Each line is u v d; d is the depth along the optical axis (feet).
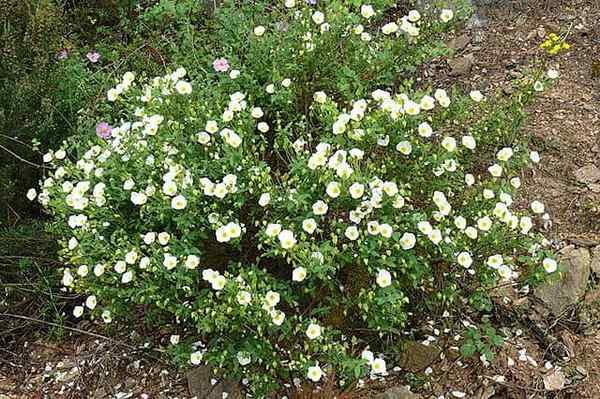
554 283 7.22
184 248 6.27
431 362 6.77
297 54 7.75
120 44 10.52
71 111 8.73
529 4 10.73
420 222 6.07
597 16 10.50
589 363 6.79
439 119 7.11
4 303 7.93
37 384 7.43
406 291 6.77
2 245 7.99
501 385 6.64
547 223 8.02
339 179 6.09
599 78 9.65
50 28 9.04
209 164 6.53
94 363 7.41
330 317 6.68
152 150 6.79
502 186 6.78
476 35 10.50
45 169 8.61
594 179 8.41
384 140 6.39
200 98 7.31
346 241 6.28
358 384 6.59
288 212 6.29
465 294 7.00
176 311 6.18
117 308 6.62
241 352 6.11
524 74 8.07
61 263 8.00
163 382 7.10
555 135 8.93
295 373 6.51
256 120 7.75
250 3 9.86
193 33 9.59
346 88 7.33
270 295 5.88
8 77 8.75
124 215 6.86
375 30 10.24
